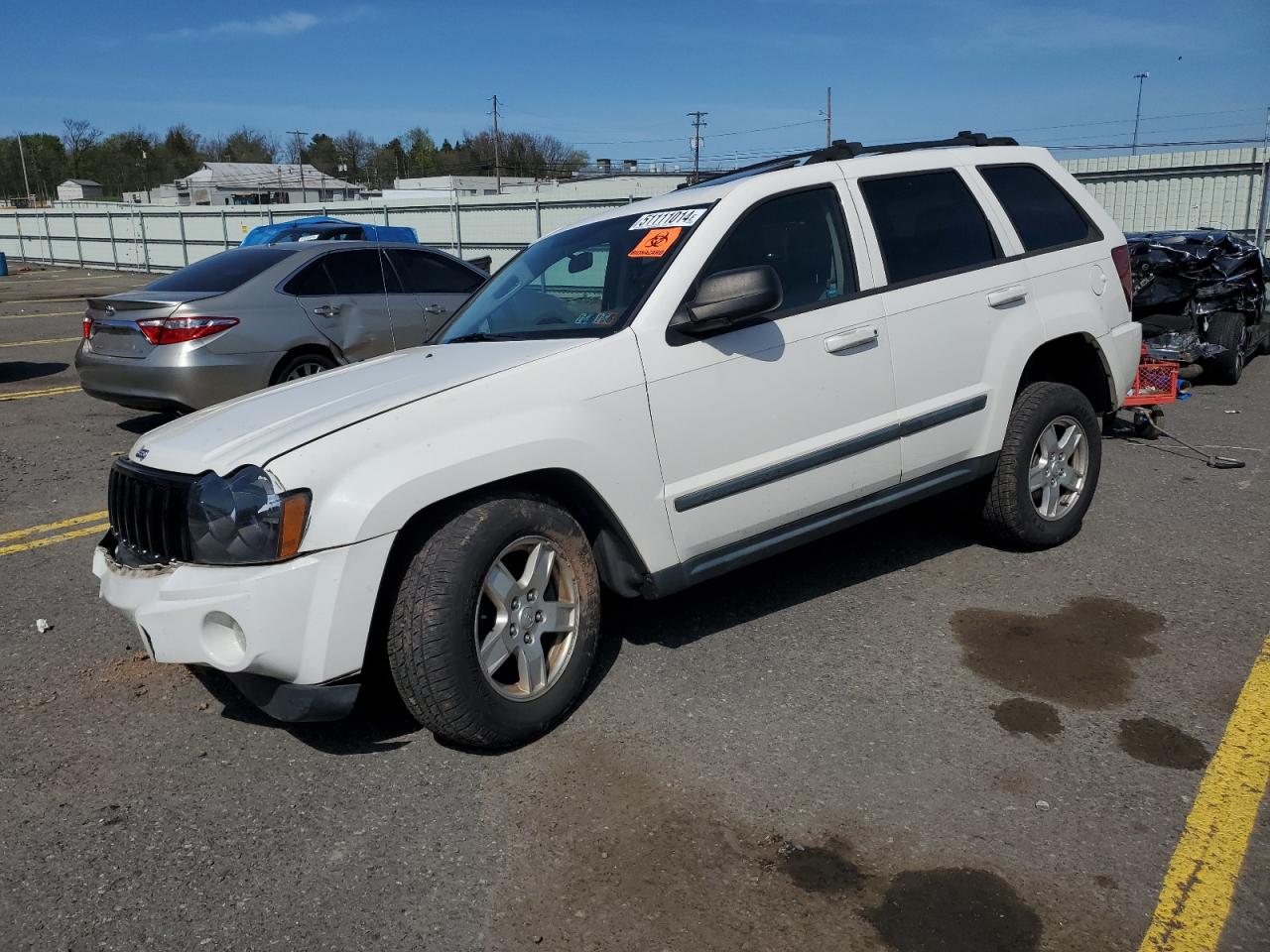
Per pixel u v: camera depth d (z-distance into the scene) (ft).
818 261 13.57
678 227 13.04
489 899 8.83
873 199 14.28
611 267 13.28
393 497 10.16
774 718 11.64
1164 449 23.30
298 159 293.43
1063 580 15.35
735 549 12.90
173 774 11.05
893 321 13.84
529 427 11.00
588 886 8.95
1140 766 10.43
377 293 27.50
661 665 13.07
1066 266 15.96
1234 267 30.40
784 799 10.05
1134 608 14.28
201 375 24.32
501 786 10.54
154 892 9.12
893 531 17.84
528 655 11.14
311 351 26.08
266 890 9.09
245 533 10.02
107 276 112.68
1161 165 53.21
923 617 14.24
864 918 8.39
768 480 12.81
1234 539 16.90
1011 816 9.64
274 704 10.37
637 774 10.62
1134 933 8.12
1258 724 11.13
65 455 25.88
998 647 13.24
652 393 11.89
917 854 9.16
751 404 12.61
